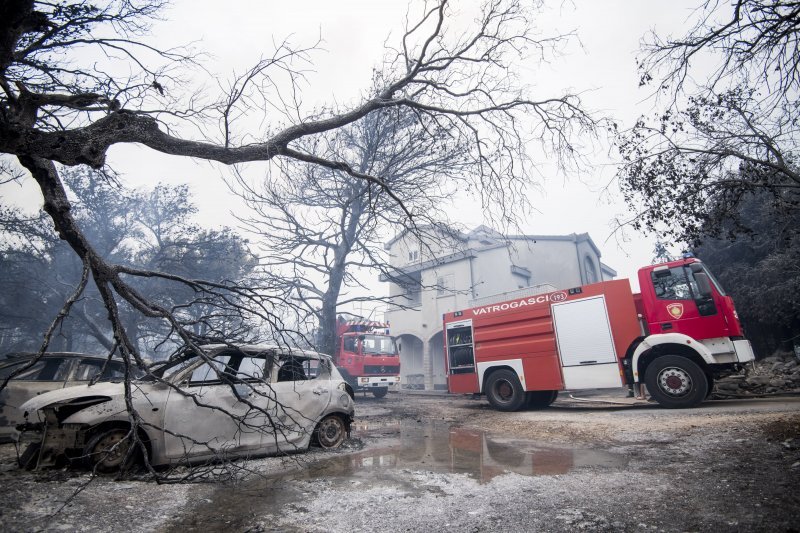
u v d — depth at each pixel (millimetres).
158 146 5070
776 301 14148
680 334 8133
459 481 4152
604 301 9305
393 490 3881
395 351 18516
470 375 11414
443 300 23312
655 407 8828
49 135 4195
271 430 5430
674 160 7164
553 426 7387
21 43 5316
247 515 3275
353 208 14656
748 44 5012
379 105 6750
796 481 3457
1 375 6859
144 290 20344
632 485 3727
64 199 4844
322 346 13930
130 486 4008
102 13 5012
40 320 18641
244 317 6723
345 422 6375
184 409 4910
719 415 6816
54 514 3170
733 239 7094
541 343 10047
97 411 4500
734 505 3068
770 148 7137
